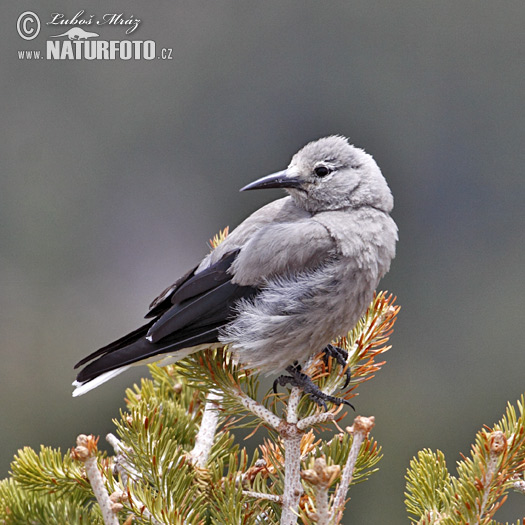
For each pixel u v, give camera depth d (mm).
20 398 10203
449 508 3633
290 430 3654
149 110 19328
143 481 3918
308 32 20094
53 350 12562
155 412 3957
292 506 3635
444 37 19906
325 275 5055
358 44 20234
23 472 4000
